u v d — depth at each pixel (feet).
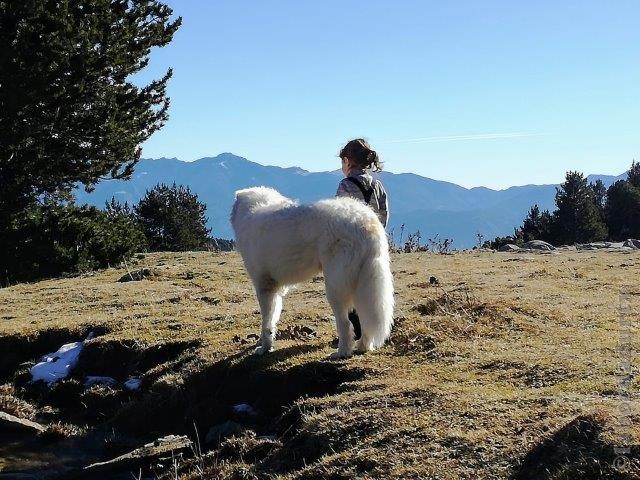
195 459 14.96
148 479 15.25
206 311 23.17
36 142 42.19
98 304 25.55
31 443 17.31
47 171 42.98
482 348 16.69
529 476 11.82
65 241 41.39
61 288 30.07
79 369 20.59
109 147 44.42
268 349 18.25
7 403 18.98
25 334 22.49
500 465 12.10
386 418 13.85
